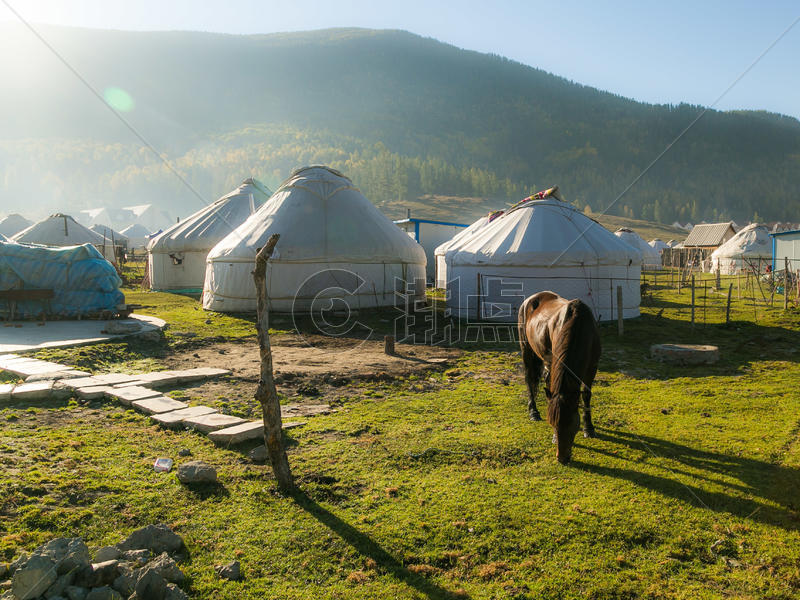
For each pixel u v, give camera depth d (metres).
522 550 3.61
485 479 4.73
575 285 14.69
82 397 6.88
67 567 2.93
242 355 10.54
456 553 3.56
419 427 6.19
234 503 4.17
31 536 3.47
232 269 16.14
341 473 4.82
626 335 12.83
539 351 6.02
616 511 4.14
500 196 176.88
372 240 16.83
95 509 3.92
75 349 9.88
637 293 16.03
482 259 15.27
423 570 3.35
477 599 3.09
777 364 9.52
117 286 14.84
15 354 9.43
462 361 10.27
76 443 5.23
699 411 6.84
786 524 3.94
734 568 3.43
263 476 4.71
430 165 182.62
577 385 4.96
